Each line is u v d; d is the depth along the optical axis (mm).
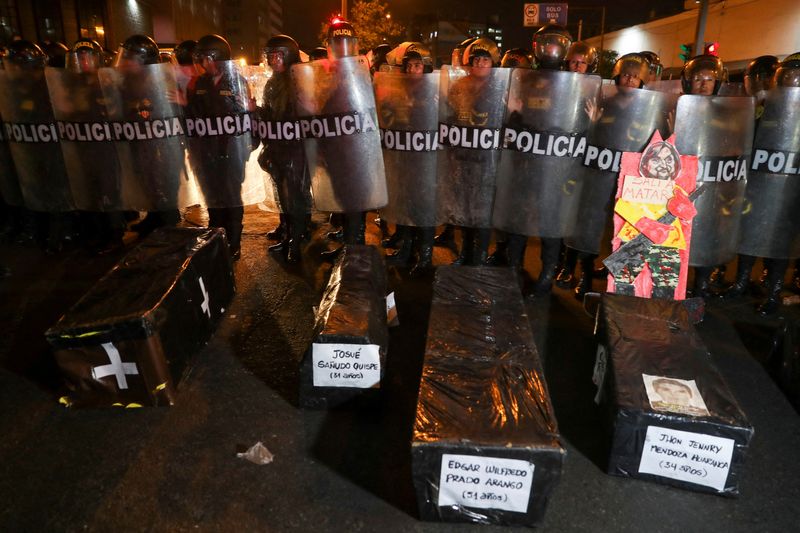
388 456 2412
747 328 3709
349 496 2176
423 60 4070
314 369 2617
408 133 3988
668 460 2203
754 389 2998
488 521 2035
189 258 3211
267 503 2129
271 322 3668
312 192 4355
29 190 4645
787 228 3654
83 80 4223
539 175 3686
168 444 2463
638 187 3416
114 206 4574
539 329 3645
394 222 4312
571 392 2938
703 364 2457
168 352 2752
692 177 3383
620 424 2199
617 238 3480
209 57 4098
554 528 2041
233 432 2553
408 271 4641
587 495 2209
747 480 2307
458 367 2377
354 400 2684
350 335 2559
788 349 2980
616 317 2850
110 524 2025
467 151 3900
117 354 2604
